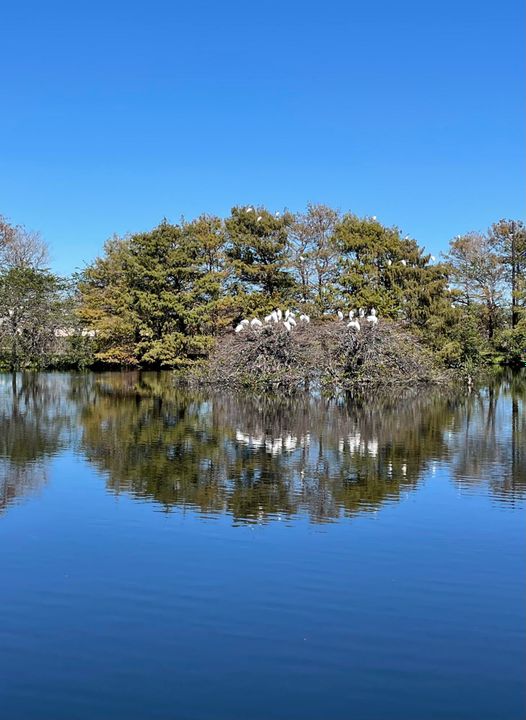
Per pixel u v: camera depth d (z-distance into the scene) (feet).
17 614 18.24
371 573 20.95
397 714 13.85
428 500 29.37
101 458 38.68
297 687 14.83
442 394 82.79
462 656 16.12
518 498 29.73
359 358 84.64
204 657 16.03
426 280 115.03
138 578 20.57
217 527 25.50
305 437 46.80
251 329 88.53
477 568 21.40
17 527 25.55
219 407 67.21
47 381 101.45
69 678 15.16
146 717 13.73
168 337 120.37
